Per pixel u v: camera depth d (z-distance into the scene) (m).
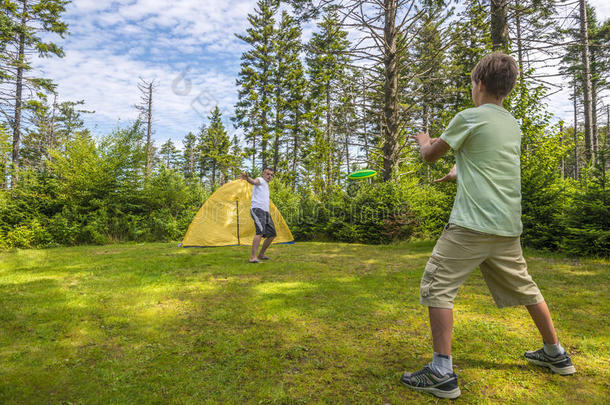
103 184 9.45
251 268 4.82
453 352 2.08
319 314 2.81
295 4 9.41
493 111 1.75
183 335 2.40
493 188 1.67
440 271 1.71
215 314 2.83
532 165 6.31
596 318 2.61
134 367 1.93
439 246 1.76
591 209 5.24
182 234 9.58
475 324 2.53
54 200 8.87
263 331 2.46
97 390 1.68
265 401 1.58
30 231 7.80
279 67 24.73
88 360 2.02
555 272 4.23
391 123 9.46
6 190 8.52
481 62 1.85
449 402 1.56
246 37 24.89
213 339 2.32
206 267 4.91
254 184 5.49
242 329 2.51
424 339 2.29
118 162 9.62
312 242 8.65
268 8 24.20
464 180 1.74
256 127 25.94
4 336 2.36
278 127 25.67
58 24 15.89
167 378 1.79
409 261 5.38
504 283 1.79
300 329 2.49
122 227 9.27
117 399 1.60
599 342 2.18
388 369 1.88
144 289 3.64
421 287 1.77
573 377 1.77
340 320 2.67
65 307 3.00
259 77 25.08
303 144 24.94
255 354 2.09
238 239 7.86
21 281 4.01
